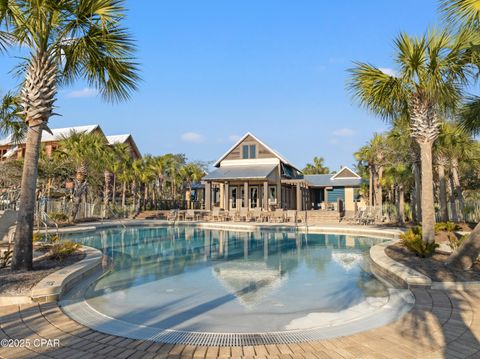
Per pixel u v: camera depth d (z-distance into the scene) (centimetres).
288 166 3775
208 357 375
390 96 1081
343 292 711
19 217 766
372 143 2673
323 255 1245
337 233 2058
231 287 758
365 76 1068
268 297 675
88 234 2059
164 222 2772
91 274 855
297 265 1039
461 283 666
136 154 5003
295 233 2102
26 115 785
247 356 377
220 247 1489
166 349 399
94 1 739
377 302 626
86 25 787
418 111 1062
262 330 487
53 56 812
